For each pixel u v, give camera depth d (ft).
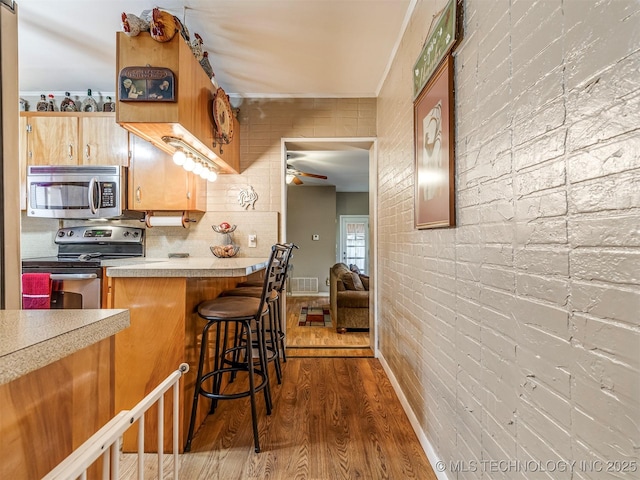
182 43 6.20
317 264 24.27
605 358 2.21
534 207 2.92
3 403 1.95
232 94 10.82
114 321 2.56
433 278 5.43
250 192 10.95
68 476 1.74
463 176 4.29
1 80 3.99
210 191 10.98
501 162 3.43
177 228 10.98
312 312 18.11
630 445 2.04
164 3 6.56
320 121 10.95
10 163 4.08
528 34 2.99
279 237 10.93
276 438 6.22
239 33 7.57
